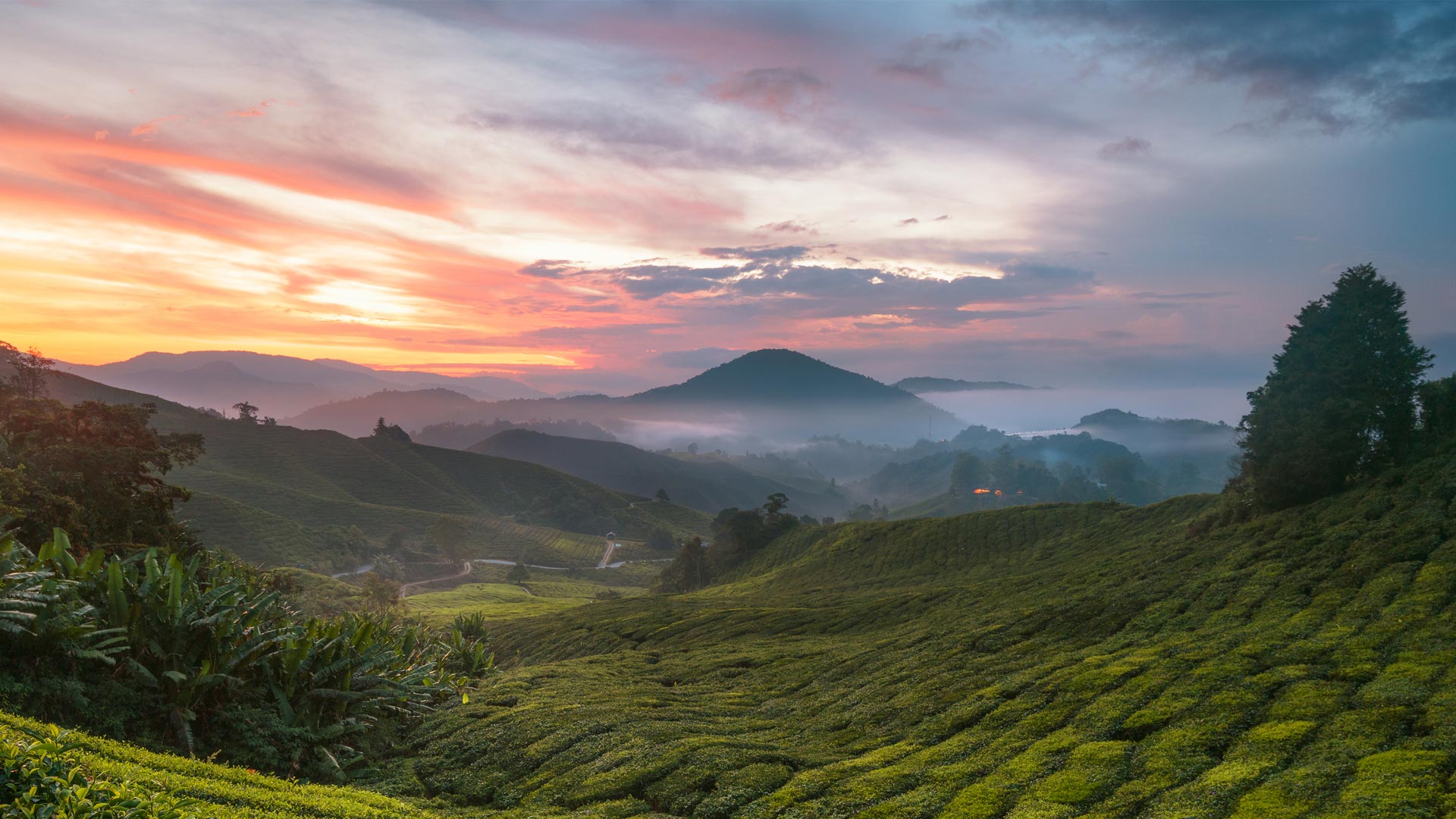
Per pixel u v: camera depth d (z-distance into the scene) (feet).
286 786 79.10
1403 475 213.25
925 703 135.33
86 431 190.80
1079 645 162.20
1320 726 96.89
